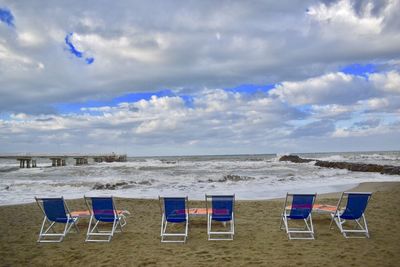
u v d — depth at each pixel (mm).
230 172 29391
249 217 9289
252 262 5586
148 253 6219
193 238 7223
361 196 6934
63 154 53750
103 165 47312
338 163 37000
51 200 7078
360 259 5629
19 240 7344
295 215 7164
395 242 6617
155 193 15750
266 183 19453
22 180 23594
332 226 8055
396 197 12078
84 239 7293
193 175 25984
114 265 5609
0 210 10984
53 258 6070
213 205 7020
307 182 19969
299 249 6262
